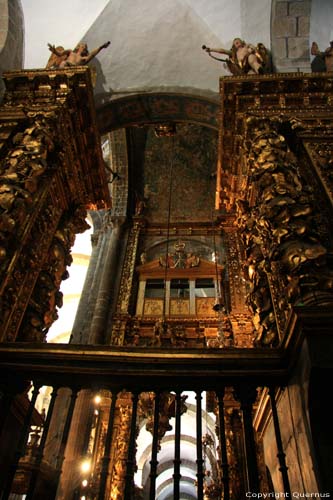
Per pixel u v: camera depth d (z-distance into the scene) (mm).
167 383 2729
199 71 6902
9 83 5809
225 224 13688
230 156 6172
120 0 7082
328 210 4090
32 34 6770
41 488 2727
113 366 2777
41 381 2758
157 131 7637
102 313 11266
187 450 15586
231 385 2721
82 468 7969
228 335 10445
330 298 2801
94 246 13898
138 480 14102
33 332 4277
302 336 2445
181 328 10789
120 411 8914
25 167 4516
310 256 3152
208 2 7035
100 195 6738
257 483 2264
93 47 6941
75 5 6977
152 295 12070
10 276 3877
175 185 15133
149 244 13727
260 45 6109
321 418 2348
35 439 5039
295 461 2633
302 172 4723
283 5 6297
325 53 6004
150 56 7086
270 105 5582
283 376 2738
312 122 5215
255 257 4516
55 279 5027
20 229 4176
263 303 4180
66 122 5633
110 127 7223
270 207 3814
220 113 5852
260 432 3723
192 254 13094
